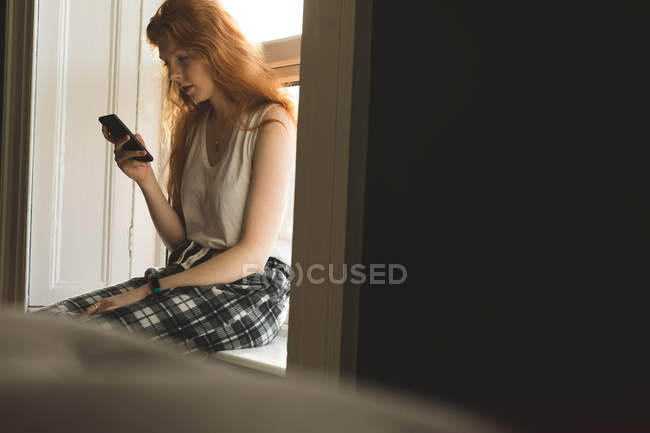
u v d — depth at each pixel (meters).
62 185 2.44
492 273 0.99
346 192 1.18
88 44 2.46
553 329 0.92
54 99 2.41
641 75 0.84
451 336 1.03
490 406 0.98
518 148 0.97
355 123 1.18
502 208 0.98
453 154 1.04
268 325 1.68
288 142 1.70
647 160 0.84
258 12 2.36
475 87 1.02
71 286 2.44
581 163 0.90
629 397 0.84
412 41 1.11
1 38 2.29
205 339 1.55
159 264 2.59
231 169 1.71
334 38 1.21
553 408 0.91
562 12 0.92
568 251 0.91
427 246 1.07
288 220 2.13
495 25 1.00
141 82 2.52
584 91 0.90
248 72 1.76
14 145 2.27
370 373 1.14
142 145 1.89
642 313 0.84
